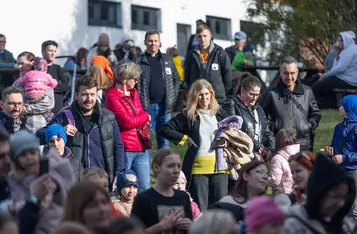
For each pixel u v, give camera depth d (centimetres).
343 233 1016
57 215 978
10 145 1014
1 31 3041
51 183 984
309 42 2967
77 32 3259
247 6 3144
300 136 1576
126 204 1341
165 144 1814
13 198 1014
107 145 1378
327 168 990
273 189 1344
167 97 1819
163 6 3588
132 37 3472
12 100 1396
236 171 1403
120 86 1513
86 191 916
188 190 1402
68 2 3231
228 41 3797
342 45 2520
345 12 2905
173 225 1091
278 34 3022
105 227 917
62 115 1372
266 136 1497
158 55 1825
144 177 1513
